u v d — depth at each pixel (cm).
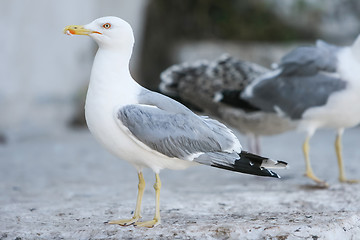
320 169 1280
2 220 804
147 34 2564
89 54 2173
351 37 2517
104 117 702
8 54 1780
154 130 692
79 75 2147
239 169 717
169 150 699
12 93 1806
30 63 1875
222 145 720
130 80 724
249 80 1198
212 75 1225
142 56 2547
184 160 712
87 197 1001
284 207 880
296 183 1108
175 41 2633
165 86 1273
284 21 2605
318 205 896
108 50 714
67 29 711
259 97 1137
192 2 2670
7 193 1048
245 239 695
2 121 1791
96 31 709
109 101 702
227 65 1233
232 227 707
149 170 1329
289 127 1153
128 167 1377
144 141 692
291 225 714
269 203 911
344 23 2528
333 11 2531
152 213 833
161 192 1036
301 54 1095
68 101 2089
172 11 2645
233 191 1037
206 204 902
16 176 1248
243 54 2470
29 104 1886
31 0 1839
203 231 702
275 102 1117
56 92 2006
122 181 1187
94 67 715
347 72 1053
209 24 2684
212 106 1229
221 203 910
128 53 720
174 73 1269
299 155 1513
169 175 1256
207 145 712
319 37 2555
